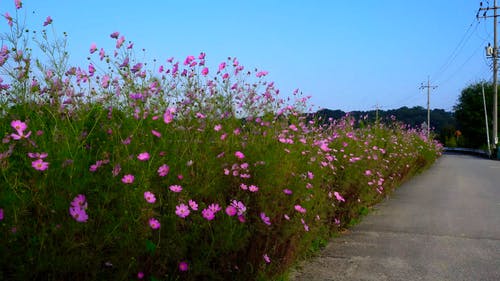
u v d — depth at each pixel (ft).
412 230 22.47
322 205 17.28
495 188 41.19
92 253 8.10
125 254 8.63
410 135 61.67
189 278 10.21
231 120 15.29
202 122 13.64
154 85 13.08
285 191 13.53
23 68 10.78
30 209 8.07
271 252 13.24
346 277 15.20
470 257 17.63
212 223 10.82
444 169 69.82
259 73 17.56
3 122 10.02
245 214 11.64
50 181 8.29
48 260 7.68
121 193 8.90
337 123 32.14
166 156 10.62
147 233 8.93
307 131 21.44
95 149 10.56
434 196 35.37
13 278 7.46
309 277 15.12
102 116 11.71
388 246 19.26
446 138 236.02
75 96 11.52
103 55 12.64
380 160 31.68
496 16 134.31
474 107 204.95
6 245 7.43
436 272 15.81
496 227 23.20
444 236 21.16
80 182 8.54
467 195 36.04
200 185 11.05
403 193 37.29
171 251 9.68
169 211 9.91
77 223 7.91
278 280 13.76
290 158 15.15
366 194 26.12
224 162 12.53
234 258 11.41
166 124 11.82
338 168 22.68
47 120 10.77
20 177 8.23
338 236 21.09
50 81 11.10
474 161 98.17
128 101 12.19
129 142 9.93
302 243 15.57
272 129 16.97
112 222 8.59
